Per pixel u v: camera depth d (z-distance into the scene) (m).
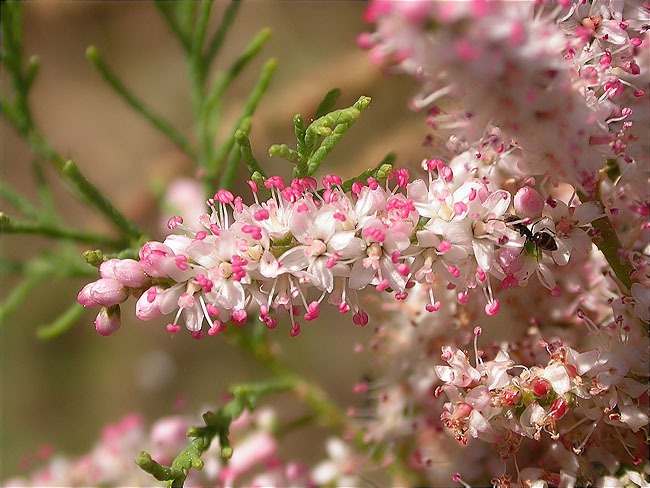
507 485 0.12
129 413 0.20
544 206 0.11
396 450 0.13
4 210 0.19
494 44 0.10
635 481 0.11
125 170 0.19
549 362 0.11
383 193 0.11
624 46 0.11
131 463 0.14
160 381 0.20
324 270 0.11
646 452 0.12
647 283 0.11
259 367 0.19
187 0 0.14
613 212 0.11
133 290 0.11
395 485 0.13
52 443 0.20
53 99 0.20
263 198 0.12
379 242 0.11
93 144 0.20
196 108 0.14
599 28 0.11
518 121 0.10
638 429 0.11
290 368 0.14
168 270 0.11
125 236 0.13
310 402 0.14
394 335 0.13
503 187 0.11
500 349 0.12
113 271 0.11
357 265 0.11
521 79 0.10
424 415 0.13
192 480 0.13
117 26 0.20
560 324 0.12
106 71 0.14
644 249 0.12
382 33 0.10
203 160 0.14
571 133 0.10
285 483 0.13
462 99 0.11
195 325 0.11
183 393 0.19
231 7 0.14
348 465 0.13
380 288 0.11
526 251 0.11
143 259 0.11
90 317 0.21
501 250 0.11
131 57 0.20
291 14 0.17
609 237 0.11
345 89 0.15
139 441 0.14
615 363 0.11
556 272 0.12
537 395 0.11
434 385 0.13
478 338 0.12
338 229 0.11
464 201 0.11
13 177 0.19
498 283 0.12
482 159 0.11
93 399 0.20
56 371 0.20
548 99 0.10
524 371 0.11
